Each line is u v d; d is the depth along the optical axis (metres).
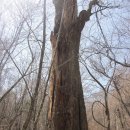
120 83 11.40
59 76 7.06
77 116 6.95
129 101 11.89
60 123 6.80
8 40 5.29
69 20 7.60
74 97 7.04
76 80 7.20
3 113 6.50
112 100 13.23
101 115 14.77
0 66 5.11
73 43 7.45
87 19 7.83
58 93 7.01
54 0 7.88
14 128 6.19
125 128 12.01
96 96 13.40
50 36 7.55
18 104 6.60
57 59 7.12
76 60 7.41
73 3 7.78
